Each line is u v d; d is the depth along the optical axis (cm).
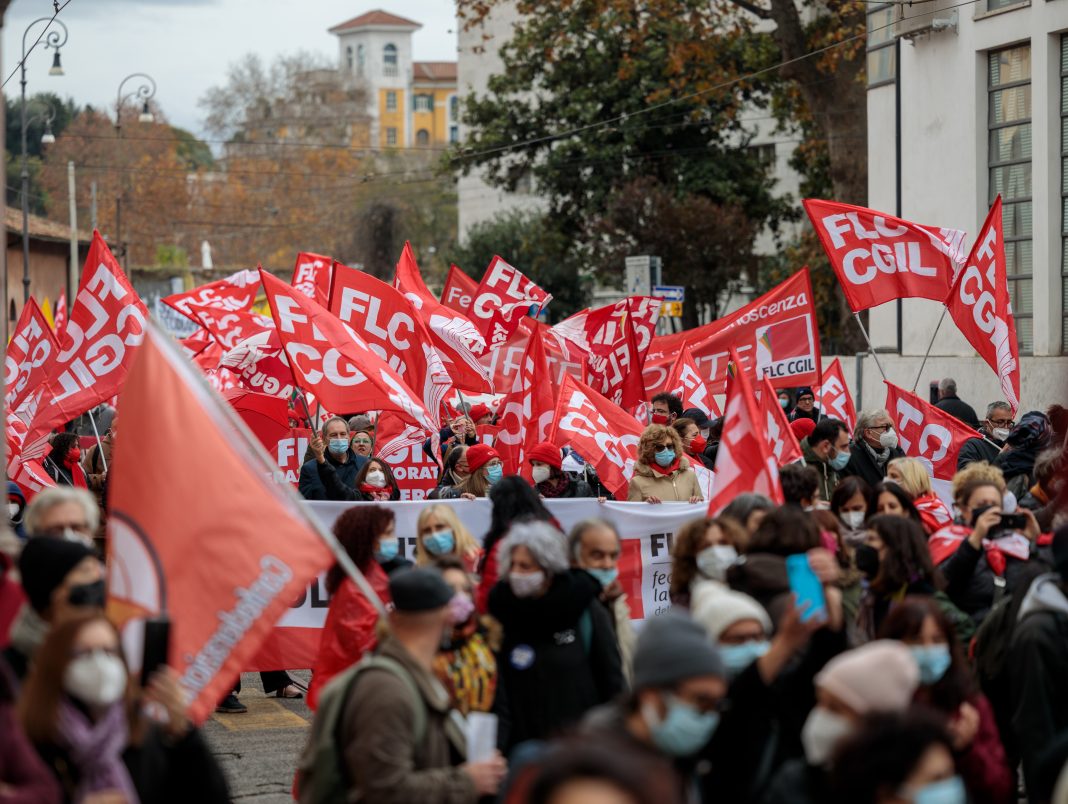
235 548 516
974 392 2377
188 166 10269
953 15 2398
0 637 554
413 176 9212
